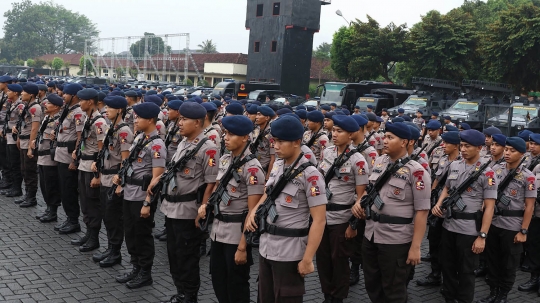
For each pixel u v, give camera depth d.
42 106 9.66
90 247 7.04
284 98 30.08
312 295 6.09
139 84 40.16
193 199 5.29
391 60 37.59
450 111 23.91
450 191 5.73
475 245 5.45
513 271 6.07
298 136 4.05
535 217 6.60
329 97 28.89
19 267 6.25
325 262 5.62
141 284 5.95
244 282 4.81
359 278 6.82
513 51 28.95
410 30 34.62
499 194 6.04
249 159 4.64
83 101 6.89
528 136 7.49
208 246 7.68
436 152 9.27
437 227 6.50
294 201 4.05
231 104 8.35
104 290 5.79
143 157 5.84
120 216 6.53
